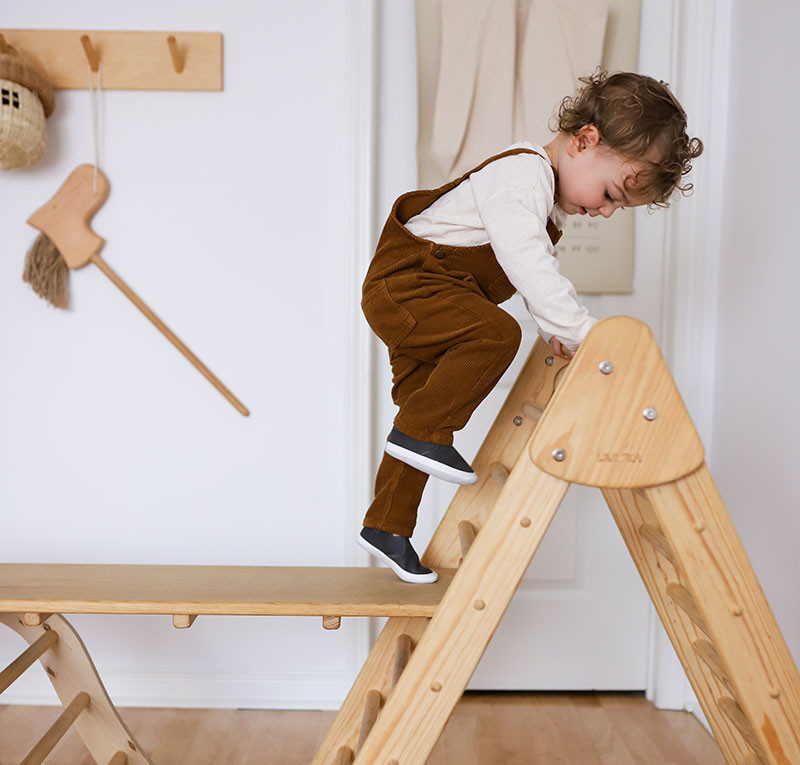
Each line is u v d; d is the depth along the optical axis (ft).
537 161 4.28
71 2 7.02
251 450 7.22
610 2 7.02
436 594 4.25
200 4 7.04
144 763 5.47
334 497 7.23
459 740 6.46
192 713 7.08
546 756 6.18
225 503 7.24
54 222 7.00
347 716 5.01
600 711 7.10
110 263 7.14
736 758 4.51
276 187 7.11
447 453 4.23
